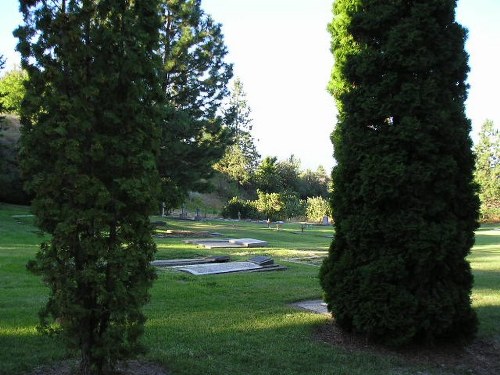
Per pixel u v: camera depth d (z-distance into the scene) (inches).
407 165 240.7
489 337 276.1
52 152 162.1
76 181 158.2
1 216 946.1
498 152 2437.3
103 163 166.4
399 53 244.5
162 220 1331.2
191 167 991.6
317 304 332.5
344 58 275.3
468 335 260.4
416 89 240.7
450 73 252.8
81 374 174.4
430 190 243.1
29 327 240.2
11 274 388.2
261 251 682.2
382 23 255.9
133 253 167.6
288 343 239.9
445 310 243.0
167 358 206.4
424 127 241.1
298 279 428.5
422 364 227.8
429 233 235.0
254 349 227.6
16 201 1198.3
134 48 170.2
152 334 240.5
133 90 168.9
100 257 164.4
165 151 873.5
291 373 201.8
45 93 164.6
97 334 174.7
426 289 243.8
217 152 1042.1
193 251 627.8
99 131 168.9
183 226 1168.8
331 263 269.6
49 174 161.0
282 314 296.0
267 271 489.4
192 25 1000.9
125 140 167.5
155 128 175.6
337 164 273.6
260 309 307.0
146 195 165.8
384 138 244.2
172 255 577.0
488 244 1071.6
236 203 1876.2
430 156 239.5
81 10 166.4
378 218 243.8
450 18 255.0
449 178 243.8
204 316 282.4
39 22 166.6
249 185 2706.7
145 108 176.7
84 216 159.0
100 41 166.1
